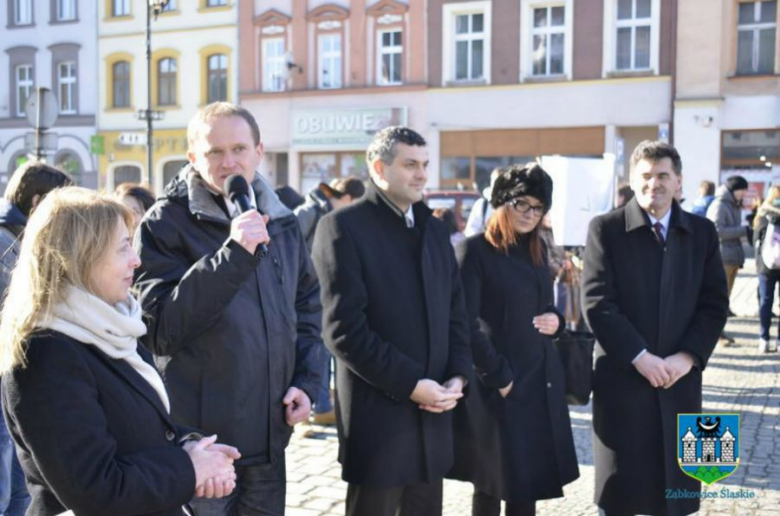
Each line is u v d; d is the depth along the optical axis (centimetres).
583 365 395
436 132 2334
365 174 2420
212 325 290
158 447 222
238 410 293
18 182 399
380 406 323
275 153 2594
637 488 372
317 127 2452
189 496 219
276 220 325
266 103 2536
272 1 2506
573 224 779
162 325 275
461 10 2272
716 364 868
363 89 2391
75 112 2828
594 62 2150
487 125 2272
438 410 321
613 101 2134
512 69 2234
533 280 388
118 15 2739
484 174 2297
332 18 2422
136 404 217
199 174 309
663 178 370
